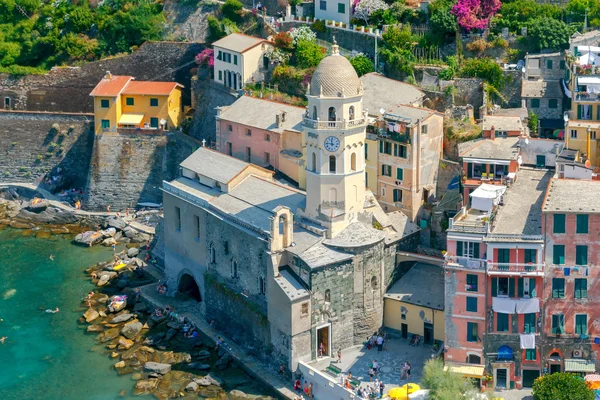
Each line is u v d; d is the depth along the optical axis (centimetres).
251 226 15962
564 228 14000
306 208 16038
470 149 16938
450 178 17662
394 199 17750
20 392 15538
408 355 15488
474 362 14650
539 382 13838
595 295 14162
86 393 15462
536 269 14112
